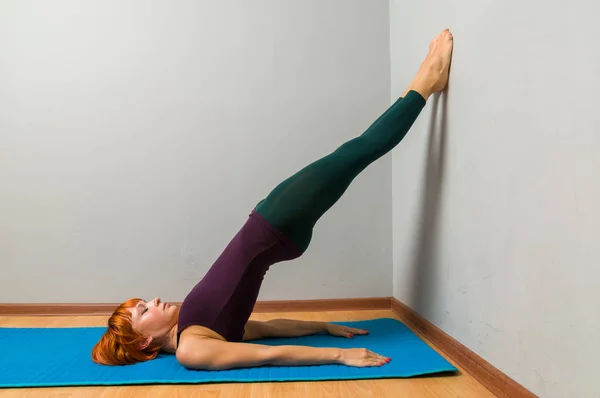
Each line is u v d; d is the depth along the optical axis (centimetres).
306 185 170
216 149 254
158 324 171
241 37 257
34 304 247
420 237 209
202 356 151
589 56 98
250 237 168
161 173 253
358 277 256
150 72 254
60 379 148
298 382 144
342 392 136
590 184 98
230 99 256
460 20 166
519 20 126
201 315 163
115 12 254
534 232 119
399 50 246
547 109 113
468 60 159
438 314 186
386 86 261
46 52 252
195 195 253
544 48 114
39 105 251
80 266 250
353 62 261
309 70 259
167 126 254
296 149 256
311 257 254
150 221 252
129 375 150
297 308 252
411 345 179
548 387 113
